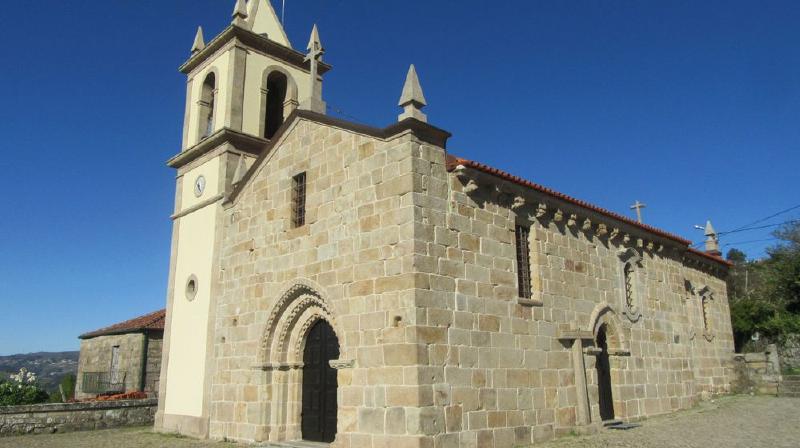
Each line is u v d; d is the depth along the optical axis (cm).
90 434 2092
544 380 1594
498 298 1514
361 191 1492
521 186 1658
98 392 3366
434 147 1451
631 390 1970
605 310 1936
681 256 2555
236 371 1811
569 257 1836
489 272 1506
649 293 2230
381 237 1407
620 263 2091
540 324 1638
